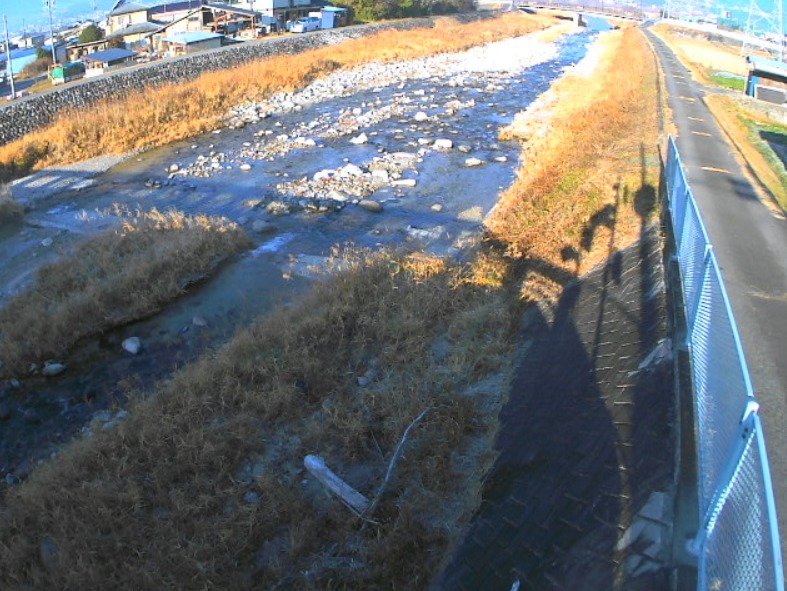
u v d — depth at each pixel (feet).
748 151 59.77
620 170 50.60
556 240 41.63
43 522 22.03
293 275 42.78
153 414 27.07
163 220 48.42
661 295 26.66
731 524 11.97
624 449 19.15
